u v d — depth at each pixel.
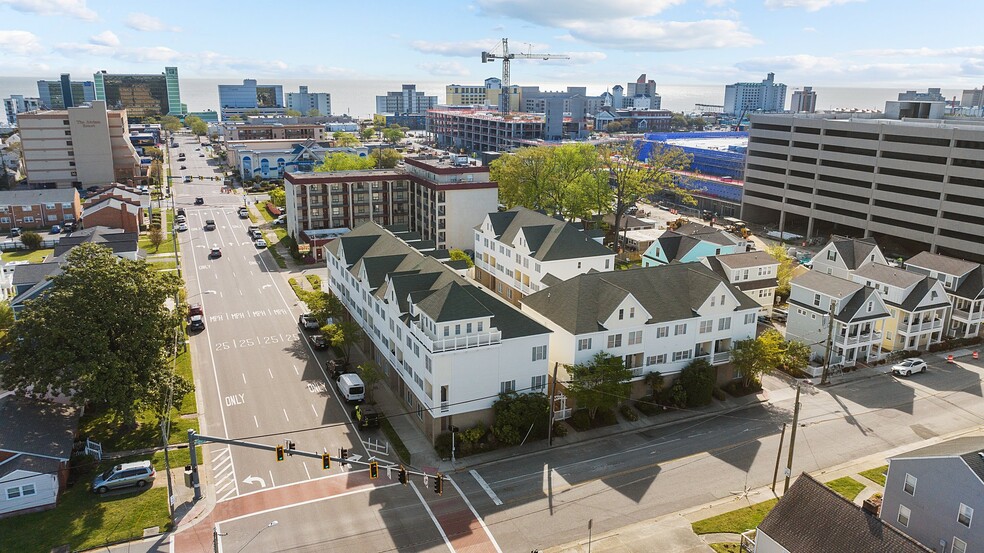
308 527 44.28
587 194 116.31
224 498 47.22
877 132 115.62
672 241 92.62
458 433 53.81
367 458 52.62
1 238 124.12
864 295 69.12
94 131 176.50
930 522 39.66
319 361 70.69
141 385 51.69
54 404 53.47
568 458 53.31
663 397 61.78
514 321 55.66
